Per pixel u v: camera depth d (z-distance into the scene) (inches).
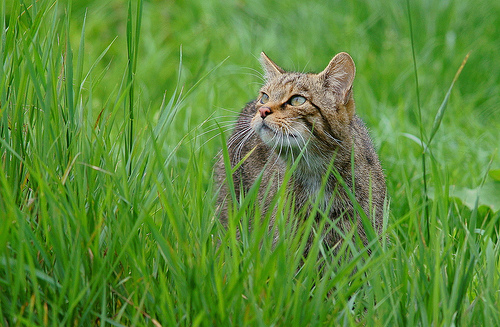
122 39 624.1
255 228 231.6
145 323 216.1
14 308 199.6
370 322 215.0
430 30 617.3
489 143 464.8
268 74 350.3
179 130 449.7
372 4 657.0
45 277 206.4
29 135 243.0
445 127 487.5
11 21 253.6
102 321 202.4
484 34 623.5
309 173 307.4
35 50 237.3
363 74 560.4
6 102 239.6
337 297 230.7
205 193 262.5
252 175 340.2
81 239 215.6
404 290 228.2
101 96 511.2
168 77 565.9
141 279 217.9
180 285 213.3
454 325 214.1
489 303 218.8
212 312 203.0
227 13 646.5
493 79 574.9
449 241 237.5
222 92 513.7
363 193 308.8
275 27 641.0
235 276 209.5
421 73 562.9
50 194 208.5
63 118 247.0
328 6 666.8
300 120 300.4
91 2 657.6
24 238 208.1
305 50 594.2
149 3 682.8
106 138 259.1
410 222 261.9
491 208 342.3
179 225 220.1
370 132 418.6
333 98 310.3
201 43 606.5
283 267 212.2
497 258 260.1
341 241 292.7
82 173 234.1
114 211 236.2
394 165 399.9
